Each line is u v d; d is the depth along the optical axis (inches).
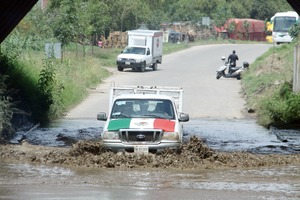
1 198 1056.8
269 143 1913.1
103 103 3021.7
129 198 1066.1
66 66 3533.5
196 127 2337.6
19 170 1354.6
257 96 3088.1
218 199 1070.4
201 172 1360.7
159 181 1246.9
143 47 4589.1
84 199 1053.2
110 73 4259.4
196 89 3555.6
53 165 1423.5
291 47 4271.7
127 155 1438.2
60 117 2630.4
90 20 5002.5
